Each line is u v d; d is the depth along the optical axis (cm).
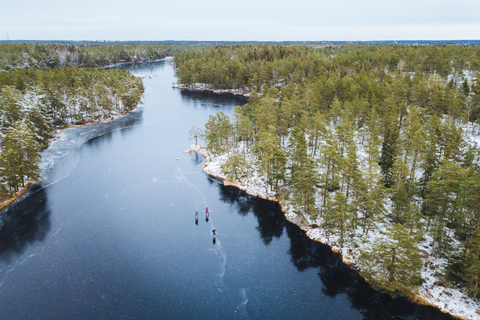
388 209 5300
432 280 3991
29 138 6550
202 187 6931
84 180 7162
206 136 8500
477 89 9019
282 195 6366
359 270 4378
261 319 3619
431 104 8331
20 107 8775
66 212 5847
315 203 5838
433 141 5322
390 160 5716
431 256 4338
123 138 10119
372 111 7388
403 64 13938
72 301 3841
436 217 4534
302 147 5856
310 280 4266
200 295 3969
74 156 8569
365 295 3997
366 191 4838
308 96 9488
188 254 4766
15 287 4050
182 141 9850
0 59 19050
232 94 18062
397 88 9219
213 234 5219
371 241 4662
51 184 6950
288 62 17575
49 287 4056
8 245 4912
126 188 6825
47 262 4538
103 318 3603
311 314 3703
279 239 5191
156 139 10038
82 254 4725
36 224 5469
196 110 13862
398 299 3881
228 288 4100
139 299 3888
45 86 11700
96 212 5866
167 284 4153
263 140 6594
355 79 11088
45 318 3591
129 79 16088
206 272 4394
